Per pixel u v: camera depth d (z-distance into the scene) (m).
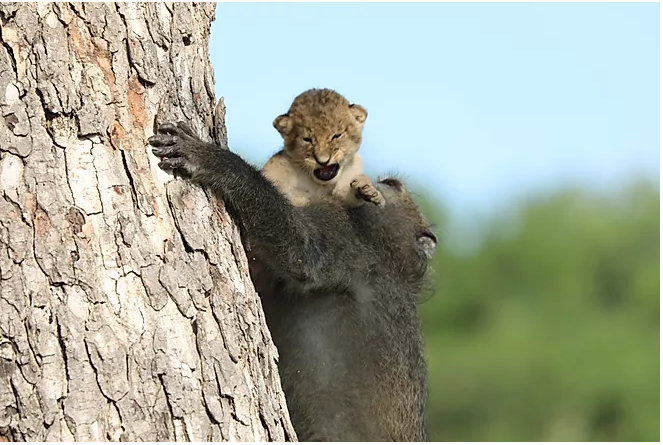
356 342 12.67
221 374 9.09
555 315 41.12
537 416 38.00
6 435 8.45
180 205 9.55
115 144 9.25
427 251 13.98
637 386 37.75
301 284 12.23
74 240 8.83
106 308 8.78
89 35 9.34
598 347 39.12
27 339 8.56
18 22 9.12
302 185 13.05
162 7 9.96
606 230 43.12
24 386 8.52
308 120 13.25
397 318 13.05
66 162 9.00
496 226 43.28
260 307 9.88
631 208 44.03
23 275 8.66
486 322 41.72
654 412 37.31
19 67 9.06
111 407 8.60
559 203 43.81
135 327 8.83
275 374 9.82
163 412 8.75
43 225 8.79
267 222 11.37
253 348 9.50
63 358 8.59
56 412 8.49
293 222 11.82
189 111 10.13
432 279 14.28
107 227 8.97
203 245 9.46
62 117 9.06
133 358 8.75
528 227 42.78
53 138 9.02
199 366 9.02
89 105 9.16
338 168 13.05
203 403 8.94
